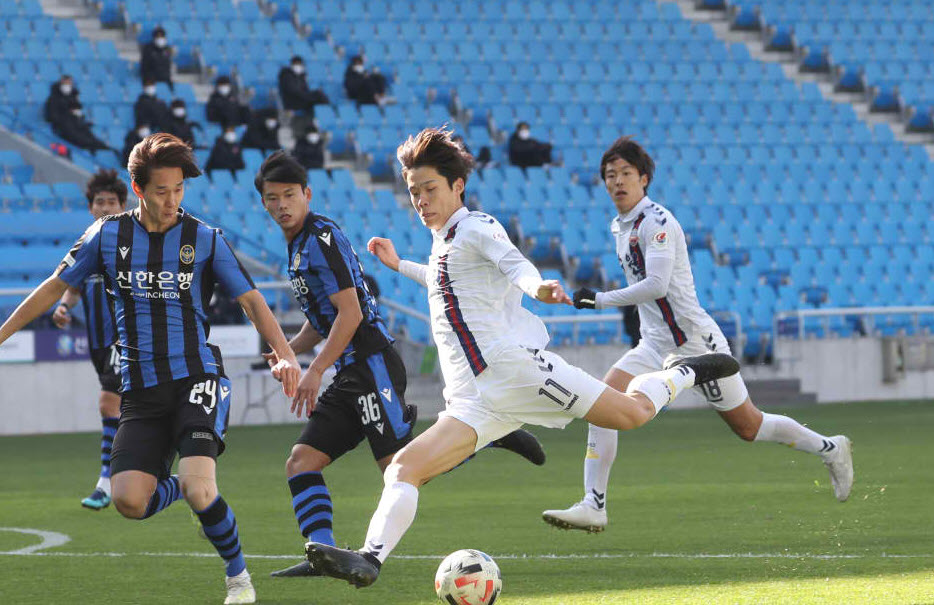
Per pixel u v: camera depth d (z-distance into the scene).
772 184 85.50
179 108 74.06
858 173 89.44
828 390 70.31
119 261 18.38
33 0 87.31
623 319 67.69
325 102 83.44
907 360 71.69
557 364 17.64
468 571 16.95
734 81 96.31
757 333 69.88
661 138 89.50
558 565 21.77
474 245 17.39
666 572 20.70
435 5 97.81
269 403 60.75
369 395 20.78
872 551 22.53
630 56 97.31
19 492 35.78
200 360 18.61
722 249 78.56
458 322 17.64
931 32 106.25
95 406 58.97
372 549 16.39
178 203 18.16
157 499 19.48
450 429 17.44
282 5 94.62
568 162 85.19
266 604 18.59
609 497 32.09
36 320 57.97
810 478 35.72
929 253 81.38
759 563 21.44
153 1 89.75
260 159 77.25
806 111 94.88
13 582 20.94
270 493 34.66
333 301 20.33
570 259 75.62
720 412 24.58
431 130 17.73
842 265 78.50
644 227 24.03
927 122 97.62
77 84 79.38
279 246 70.31
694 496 31.95
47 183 70.62
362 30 93.69
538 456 21.72
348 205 75.69
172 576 21.48
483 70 92.06
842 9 105.94
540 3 100.38
